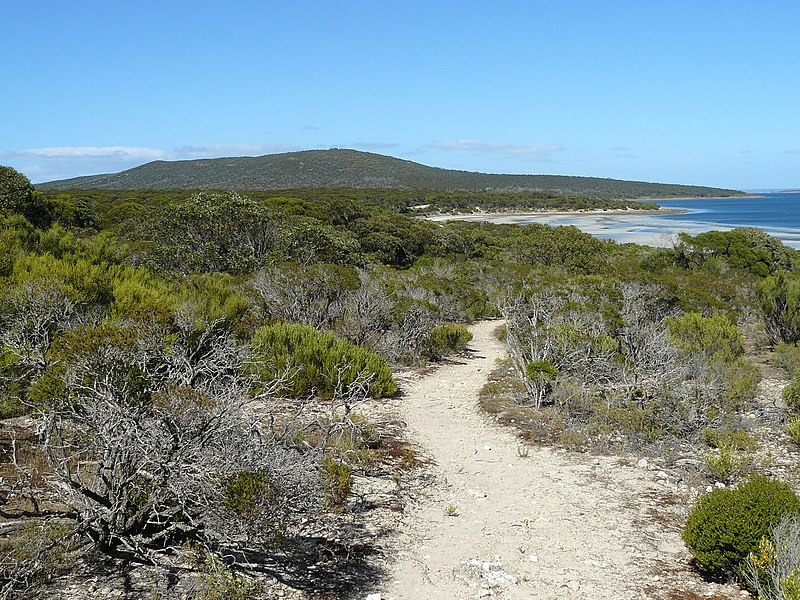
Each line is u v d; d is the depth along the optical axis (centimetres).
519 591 517
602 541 625
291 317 1673
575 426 1018
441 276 3091
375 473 795
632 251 4478
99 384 501
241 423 503
